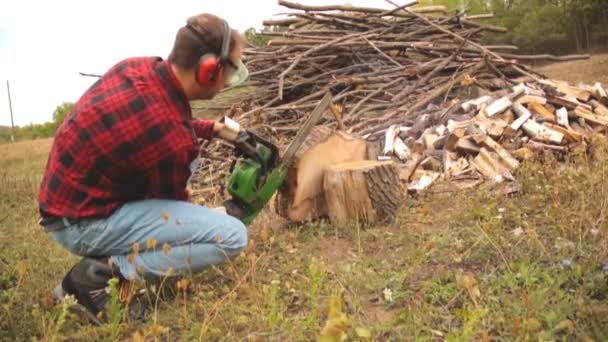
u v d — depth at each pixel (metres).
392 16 8.00
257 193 3.23
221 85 2.67
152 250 2.68
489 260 3.03
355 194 3.72
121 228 2.61
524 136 5.19
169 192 2.69
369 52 7.79
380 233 3.62
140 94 2.48
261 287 2.86
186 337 2.47
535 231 3.31
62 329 2.59
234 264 3.13
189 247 2.72
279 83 6.94
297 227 3.91
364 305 2.70
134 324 2.66
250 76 7.83
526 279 2.61
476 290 2.36
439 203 4.18
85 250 2.71
